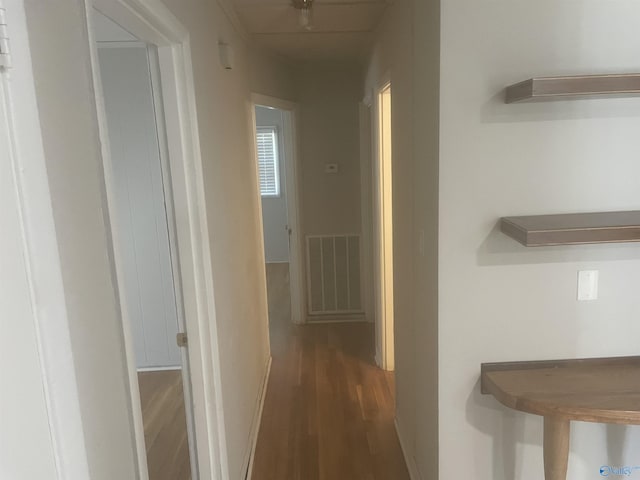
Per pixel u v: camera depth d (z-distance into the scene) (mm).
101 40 3322
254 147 3604
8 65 732
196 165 1838
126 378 1142
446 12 1691
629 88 1511
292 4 2652
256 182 3639
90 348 977
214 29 2311
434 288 1927
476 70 1723
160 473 2676
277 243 7758
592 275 1844
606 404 1594
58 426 847
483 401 1933
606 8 1710
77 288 932
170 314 3893
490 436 1959
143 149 3662
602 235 1557
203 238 1895
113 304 1094
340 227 4832
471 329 1882
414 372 2453
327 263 4906
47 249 823
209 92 2156
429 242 1984
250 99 3471
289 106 4367
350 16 2973
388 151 3574
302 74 4562
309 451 2863
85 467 940
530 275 1847
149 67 1765
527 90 1548
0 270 715
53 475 837
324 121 4645
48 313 824
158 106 1788
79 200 951
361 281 4926
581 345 1896
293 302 4910
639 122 1767
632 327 1890
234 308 2559
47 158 841
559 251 1828
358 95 4586
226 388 2246
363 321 4969
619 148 1782
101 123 1041
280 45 3701
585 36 1721
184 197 1826
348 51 4020
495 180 1789
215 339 2000
